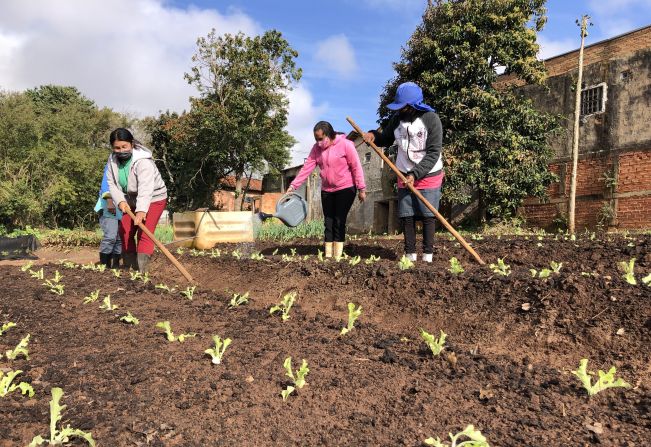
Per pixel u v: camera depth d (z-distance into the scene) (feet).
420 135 15.93
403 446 5.33
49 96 142.51
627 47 41.91
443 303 10.68
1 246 38.27
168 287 15.79
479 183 43.11
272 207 106.42
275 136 90.17
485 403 6.39
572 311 8.82
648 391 6.61
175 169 97.09
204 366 7.77
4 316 11.01
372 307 11.81
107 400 6.41
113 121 99.96
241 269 17.84
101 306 12.07
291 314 11.62
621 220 40.98
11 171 79.15
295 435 5.62
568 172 45.19
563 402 6.43
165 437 5.53
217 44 77.10
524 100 44.16
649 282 8.99
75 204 87.76
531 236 30.58
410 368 7.72
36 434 5.49
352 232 72.84
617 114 41.57
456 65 44.01
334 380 7.13
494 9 42.52
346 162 18.92
